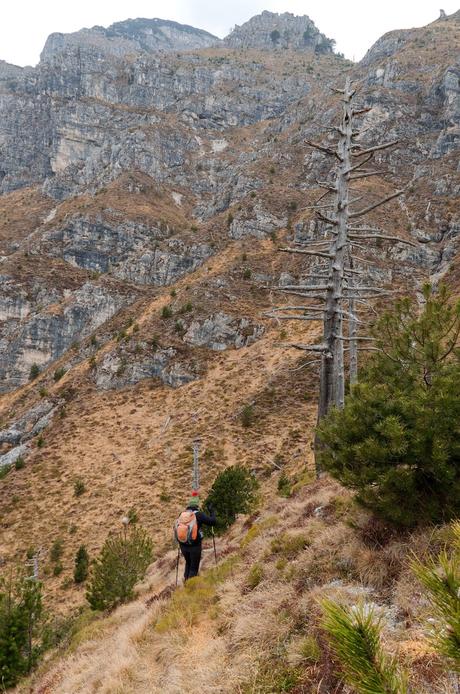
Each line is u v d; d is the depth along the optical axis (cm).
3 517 4766
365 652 134
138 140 17062
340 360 1494
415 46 16475
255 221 11044
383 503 528
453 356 646
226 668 468
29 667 1543
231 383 6475
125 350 7956
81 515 4478
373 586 483
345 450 577
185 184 16962
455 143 10600
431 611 147
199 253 11056
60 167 19762
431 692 274
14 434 7131
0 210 17262
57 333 10550
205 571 917
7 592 1738
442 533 477
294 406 5475
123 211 13712
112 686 603
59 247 12825
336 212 1485
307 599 504
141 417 6462
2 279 11550
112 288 10956
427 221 8488
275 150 15762
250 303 8494
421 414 529
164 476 4769
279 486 2823
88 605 3006
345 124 1477
